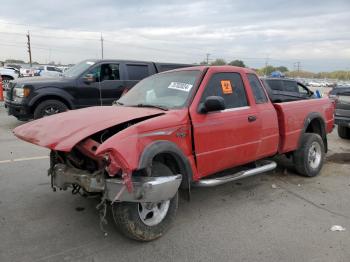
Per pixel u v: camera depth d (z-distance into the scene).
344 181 6.27
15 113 10.45
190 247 3.86
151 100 4.86
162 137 3.93
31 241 3.90
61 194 5.26
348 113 9.99
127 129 3.63
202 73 4.78
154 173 3.83
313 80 86.75
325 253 3.76
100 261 3.55
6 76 27.11
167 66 12.19
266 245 3.92
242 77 5.21
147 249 3.80
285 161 7.29
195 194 5.44
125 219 3.71
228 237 4.10
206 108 4.38
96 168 3.93
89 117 4.11
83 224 4.32
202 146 4.41
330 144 9.78
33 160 7.04
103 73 11.13
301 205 5.11
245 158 5.09
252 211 4.85
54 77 10.99
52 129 3.97
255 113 5.18
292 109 5.93
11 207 4.78
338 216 4.73
